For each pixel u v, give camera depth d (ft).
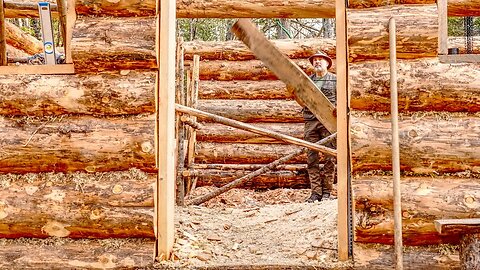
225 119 15.74
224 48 28.14
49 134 12.06
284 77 13.96
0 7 12.30
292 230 15.30
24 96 12.18
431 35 11.90
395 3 12.27
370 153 11.82
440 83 11.91
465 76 11.92
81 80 12.21
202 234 14.85
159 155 12.16
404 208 11.65
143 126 12.03
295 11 19.56
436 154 11.78
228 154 26.66
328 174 20.85
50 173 12.20
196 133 26.68
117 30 12.15
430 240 11.76
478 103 11.99
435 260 11.62
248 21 13.29
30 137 12.05
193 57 26.71
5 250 11.90
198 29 57.82
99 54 12.09
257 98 27.66
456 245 11.75
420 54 12.08
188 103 25.55
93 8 12.36
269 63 13.78
